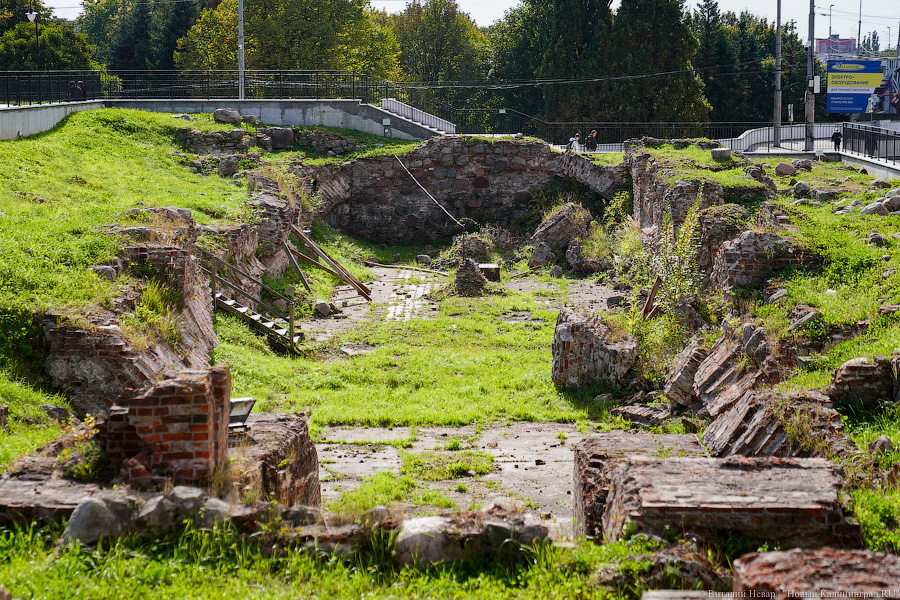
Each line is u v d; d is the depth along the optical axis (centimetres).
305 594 557
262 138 3544
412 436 1297
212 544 598
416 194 3638
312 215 3222
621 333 1617
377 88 4303
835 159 3525
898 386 927
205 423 669
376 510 648
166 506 611
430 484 1048
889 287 1295
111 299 1355
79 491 646
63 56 5641
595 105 5625
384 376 1723
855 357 1016
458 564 604
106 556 583
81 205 1984
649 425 1343
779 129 4769
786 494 602
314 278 2695
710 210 1828
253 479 701
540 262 3053
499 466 1138
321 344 2005
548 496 999
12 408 1049
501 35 6800
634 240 2870
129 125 3256
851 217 1867
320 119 3800
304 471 884
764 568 463
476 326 2238
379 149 3656
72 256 1462
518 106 6631
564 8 5756
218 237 2095
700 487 616
